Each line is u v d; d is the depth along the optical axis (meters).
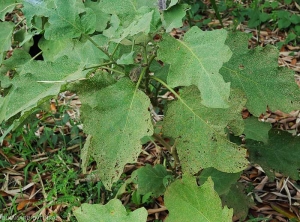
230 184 1.02
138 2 0.84
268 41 1.92
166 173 1.09
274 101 0.89
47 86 0.75
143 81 0.86
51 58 1.07
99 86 0.79
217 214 0.74
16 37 1.17
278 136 1.09
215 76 0.68
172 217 0.76
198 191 0.75
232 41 0.89
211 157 0.79
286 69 0.88
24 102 0.74
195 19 2.04
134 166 1.38
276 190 1.29
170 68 0.73
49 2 0.79
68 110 1.63
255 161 1.10
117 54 0.87
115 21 0.83
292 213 1.22
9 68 1.10
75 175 1.33
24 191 1.35
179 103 0.80
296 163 1.08
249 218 1.21
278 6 2.12
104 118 0.76
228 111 0.78
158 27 0.79
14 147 1.48
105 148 0.75
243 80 0.90
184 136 0.79
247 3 2.14
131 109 0.76
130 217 0.72
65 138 1.49
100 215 0.74
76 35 0.78
